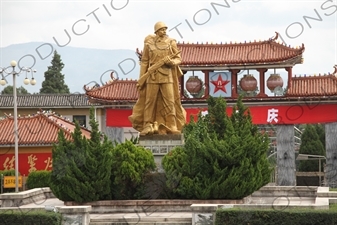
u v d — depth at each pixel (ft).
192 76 225.97
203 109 224.94
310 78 223.30
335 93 214.28
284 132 220.64
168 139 131.64
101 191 121.08
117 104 225.97
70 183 119.75
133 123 135.23
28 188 181.47
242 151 119.55
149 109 132.98
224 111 129.49
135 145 128.47
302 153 266.16
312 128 270.05
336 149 217.77
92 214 119.14
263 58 220.02
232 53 226.38
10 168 220.43
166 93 132.05
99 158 121.08
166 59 131.13
